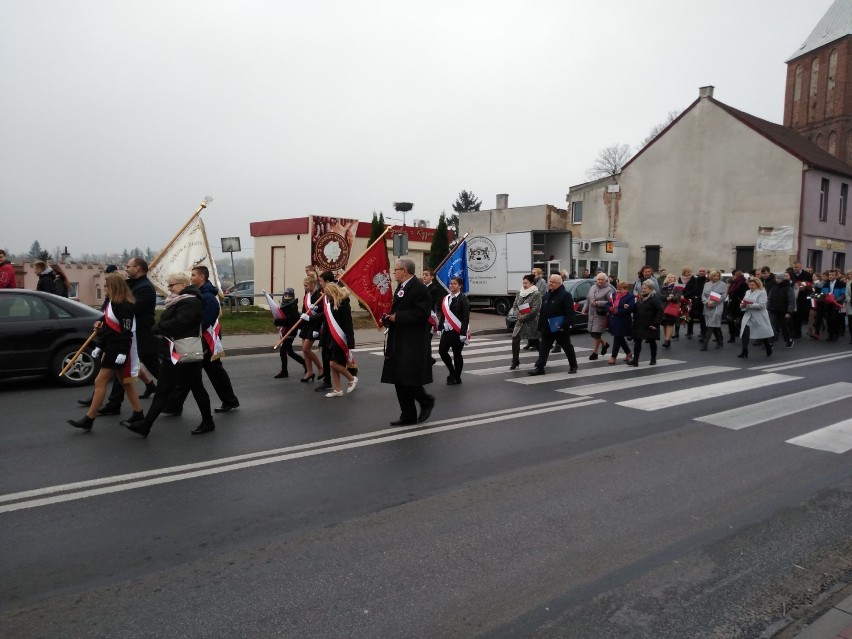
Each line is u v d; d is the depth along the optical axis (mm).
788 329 15156
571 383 9688
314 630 3047
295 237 21922
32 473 5238
